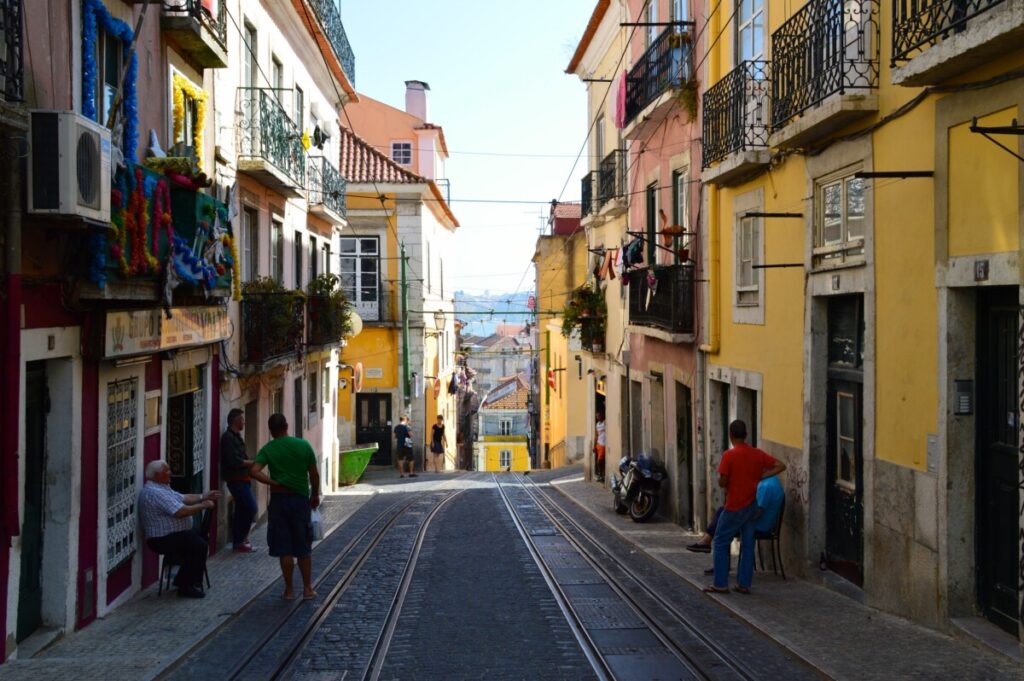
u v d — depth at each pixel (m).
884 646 7.11
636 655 7.29
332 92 22.50
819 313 10.44
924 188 7.91
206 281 10.95
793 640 7.39
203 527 12.02
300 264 19.55
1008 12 6.09
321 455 21.92
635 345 20.20
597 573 11.18
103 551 8.68
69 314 7.96
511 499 21.47
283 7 16.72
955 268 7.36
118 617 8.64
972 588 7.46
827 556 10.38
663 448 18.45
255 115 14.48
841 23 8.93
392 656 7.34
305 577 9.51
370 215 31.56
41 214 6.93
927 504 7.82
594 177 24.36
